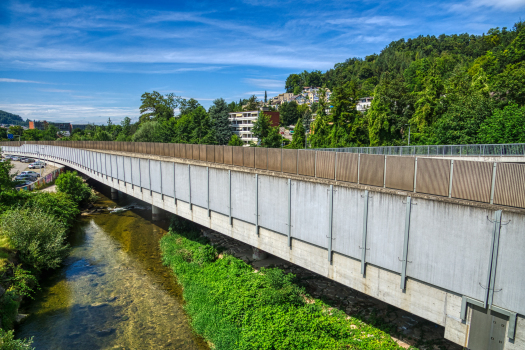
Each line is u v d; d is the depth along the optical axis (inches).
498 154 1026.7
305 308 652.1
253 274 807.7
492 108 1505.9
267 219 715.4
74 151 2308.1
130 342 624.7
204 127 3127.5
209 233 1149.1
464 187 416.5
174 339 634.8
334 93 2444.6
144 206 1775.3
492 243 379.2
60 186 1664.6
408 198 456.1
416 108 2150.6
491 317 393.4
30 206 1246.3
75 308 745.6
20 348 507.5
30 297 787.4
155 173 1154.7
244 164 849.5
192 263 936.3
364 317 622.2
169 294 808.3
